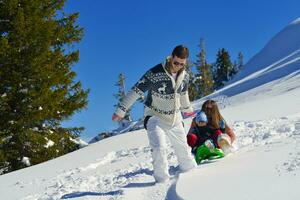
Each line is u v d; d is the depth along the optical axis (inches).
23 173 367.6
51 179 313.1
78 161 386.0
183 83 215.9
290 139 260.4
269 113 456.4
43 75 735.7
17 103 724.7
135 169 283.6
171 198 176.6
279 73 1478.8
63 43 818.8
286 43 2466.8
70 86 800.3
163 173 210.7
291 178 164.1
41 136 750.5
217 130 260.5
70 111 776.3
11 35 722.2
